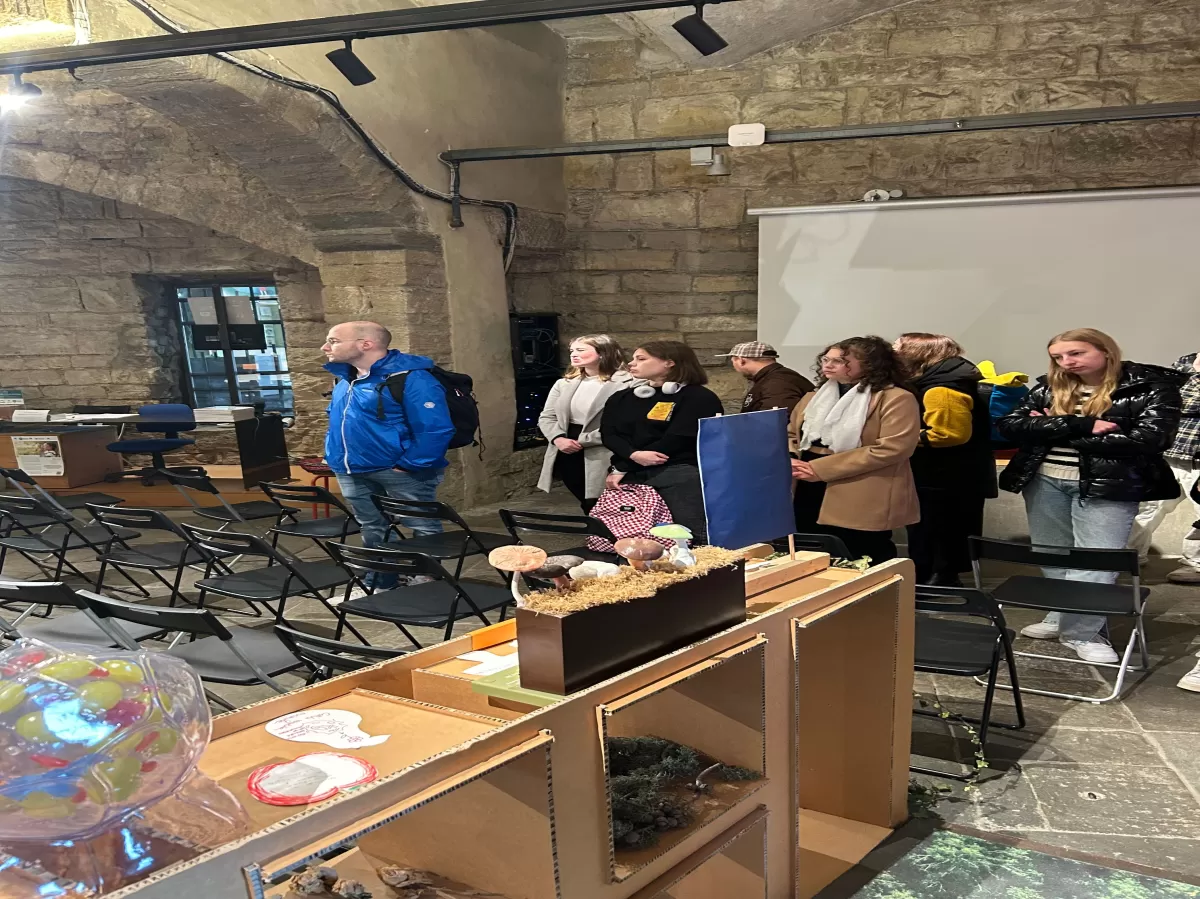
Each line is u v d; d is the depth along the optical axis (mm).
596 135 7320
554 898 1315
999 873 2105
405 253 5867
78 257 7426
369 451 4039
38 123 6090
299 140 4863
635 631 1495
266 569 3658
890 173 6652
